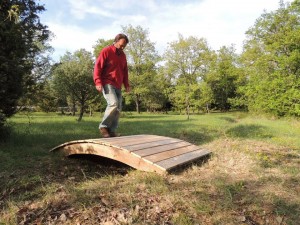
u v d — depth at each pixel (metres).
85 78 18.59
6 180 3.50
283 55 22.98
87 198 2.96
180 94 25.55
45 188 3.24
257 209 2.81
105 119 5.41
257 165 4.48
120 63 5.49
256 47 27.61
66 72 18.36
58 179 3.68
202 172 4.10
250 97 27.30
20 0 6.40
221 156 5.11
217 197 3.10
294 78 21.58
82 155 4.66
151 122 16.56
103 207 2.79
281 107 21.94
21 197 3.04
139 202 2.91
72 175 3.91
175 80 26.64
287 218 2.70
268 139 7.79
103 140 4.23
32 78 7.05
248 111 32.12
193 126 11.87
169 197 3.01
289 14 24.56
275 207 2.88
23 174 3.77
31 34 6.74
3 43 5.67
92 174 4.01
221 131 9.80
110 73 5.37
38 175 3.68
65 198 2.98
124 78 5.82
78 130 9.05
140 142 4.57
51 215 2.68
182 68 26.31
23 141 6.00
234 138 7.66
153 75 39.94
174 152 4.53
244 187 3.44
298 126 13.16
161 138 5.31
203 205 2.85
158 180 3.55
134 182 3.48
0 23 5.50
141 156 3.90
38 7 6.96
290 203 2.98
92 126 11.34
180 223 2.54
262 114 25.19
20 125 10.23
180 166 4.24
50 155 4.81
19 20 6.06
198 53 26.30
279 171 4.25
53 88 18.47
